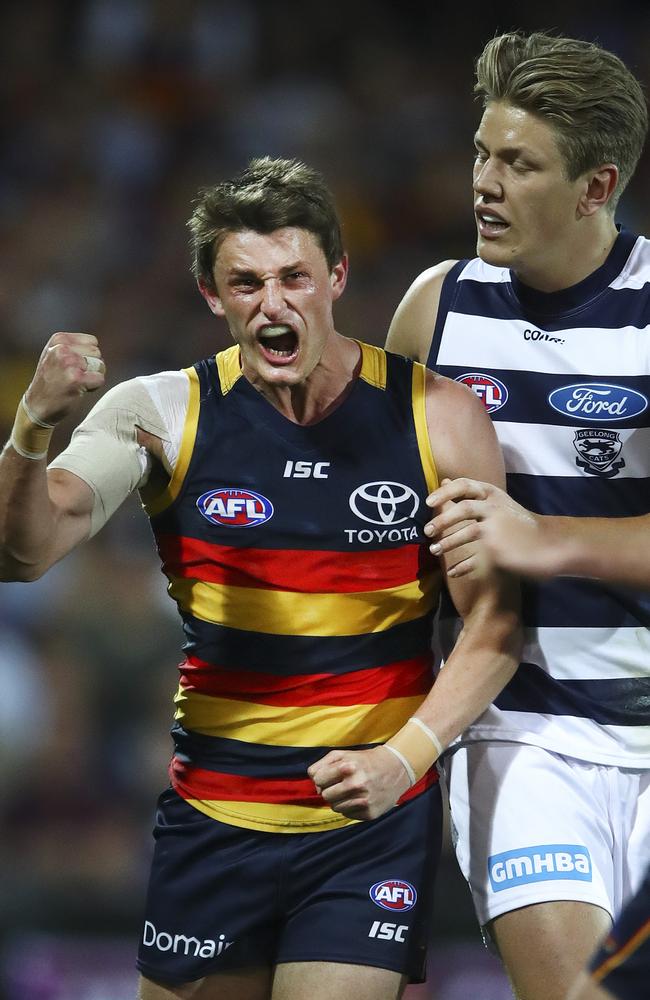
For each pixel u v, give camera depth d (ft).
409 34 130.82
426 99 125.49
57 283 112.06
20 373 106.63
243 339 33.06
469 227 117.91
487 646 34.47
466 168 120.47
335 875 34.58
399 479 34.04
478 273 38.50
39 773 81.87
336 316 108.06
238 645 34.27
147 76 126.31
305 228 32.65
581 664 37.09
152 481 34.68
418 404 34.30
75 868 76.84
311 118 122.11
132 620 87.10
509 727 36.88
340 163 119.85
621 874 36.83
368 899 34.17
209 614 34.47
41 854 78.84
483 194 35.60
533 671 37.11
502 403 37.37
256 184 32.83
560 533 33.01
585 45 35.65
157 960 35.68
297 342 32.78
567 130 34.78
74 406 30.66
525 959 34.76
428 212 118.01
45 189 119.24
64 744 82.74
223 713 34.78
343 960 33.76
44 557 32.09
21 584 86.99
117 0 128.67
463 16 130.72
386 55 128.47
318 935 34.09
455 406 34.47
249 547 33.91
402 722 34.58
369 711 34.22
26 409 30.63
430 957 64.54
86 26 128.67
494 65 35.35
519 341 37.50
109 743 83.61
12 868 76.59
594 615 36.99
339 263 34.14
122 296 111.86
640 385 36.81
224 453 34.04
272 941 35.55
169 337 109.19
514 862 35.40
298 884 34.71
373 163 120.26
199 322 110.42
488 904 35.78
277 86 126.11
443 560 34.73
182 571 34.81
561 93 34.58
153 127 122.83
